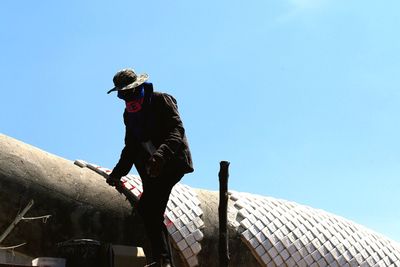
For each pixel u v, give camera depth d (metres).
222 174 8.18
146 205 7.17
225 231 8.12
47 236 10.99
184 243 11.79
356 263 13.50
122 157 7.57
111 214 11.48
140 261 7.88
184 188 12.80
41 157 11.60
